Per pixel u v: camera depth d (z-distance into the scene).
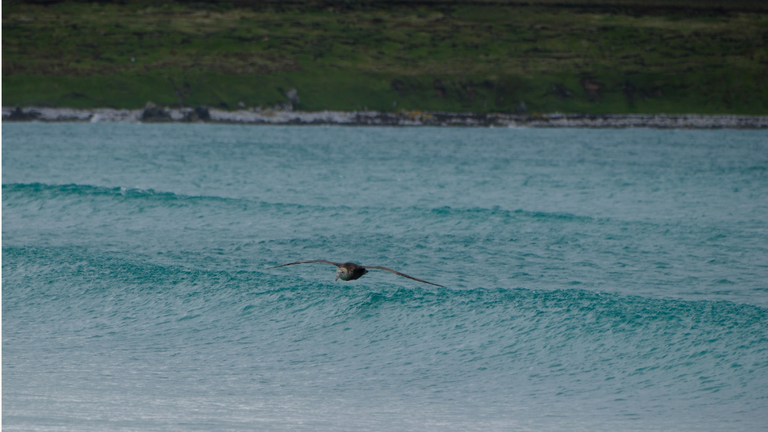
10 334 66.06
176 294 77.56
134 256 95.12
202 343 64.94
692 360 58.56
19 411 46.56
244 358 61.06
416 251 101.88
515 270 91.06
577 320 67.25
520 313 69.31
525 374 57.66
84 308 74.19
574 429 45.97
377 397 52.25
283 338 66.69
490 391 53.91
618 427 46.56
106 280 81.75
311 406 49.75
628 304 70.81
